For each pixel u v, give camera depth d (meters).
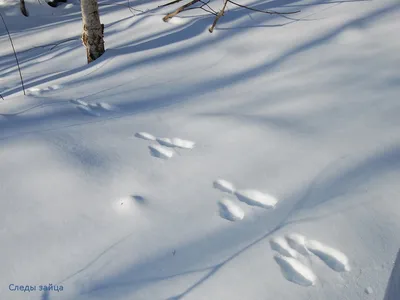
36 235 1.72
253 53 3.94
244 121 2.57
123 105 3.12
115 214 1.83
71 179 2.06
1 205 1.89
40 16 9.52
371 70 3.06
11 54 6.19
